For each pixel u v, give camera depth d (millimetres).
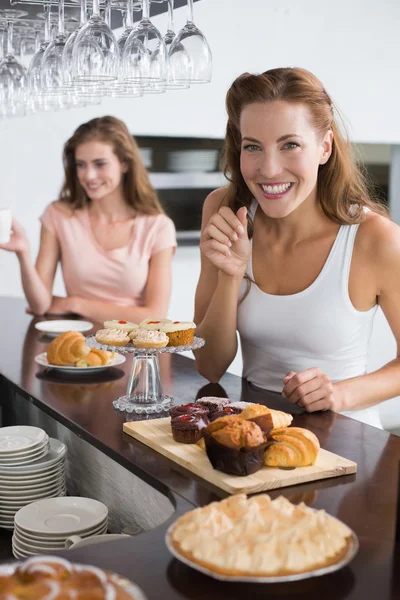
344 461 1346
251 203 2002
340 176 1844
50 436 1979
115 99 4469
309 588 938
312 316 1875
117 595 771
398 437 1544
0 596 750
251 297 1943
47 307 3045
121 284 3207
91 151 3061
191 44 1891
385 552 1030
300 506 1016
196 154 4688
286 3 4758
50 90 2236
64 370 2113
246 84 1727
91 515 1449
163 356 2295
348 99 5035
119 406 1724
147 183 3223
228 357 1952
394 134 5211
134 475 1485
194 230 4742
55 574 803
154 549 1054
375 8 5031
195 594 931
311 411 1696
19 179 4312
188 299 4805
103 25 1889
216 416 1476
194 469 1326
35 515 1444
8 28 2523
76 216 3221
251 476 1268
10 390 2250
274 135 1690
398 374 1839
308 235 1897
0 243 2719
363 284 1867
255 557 902
